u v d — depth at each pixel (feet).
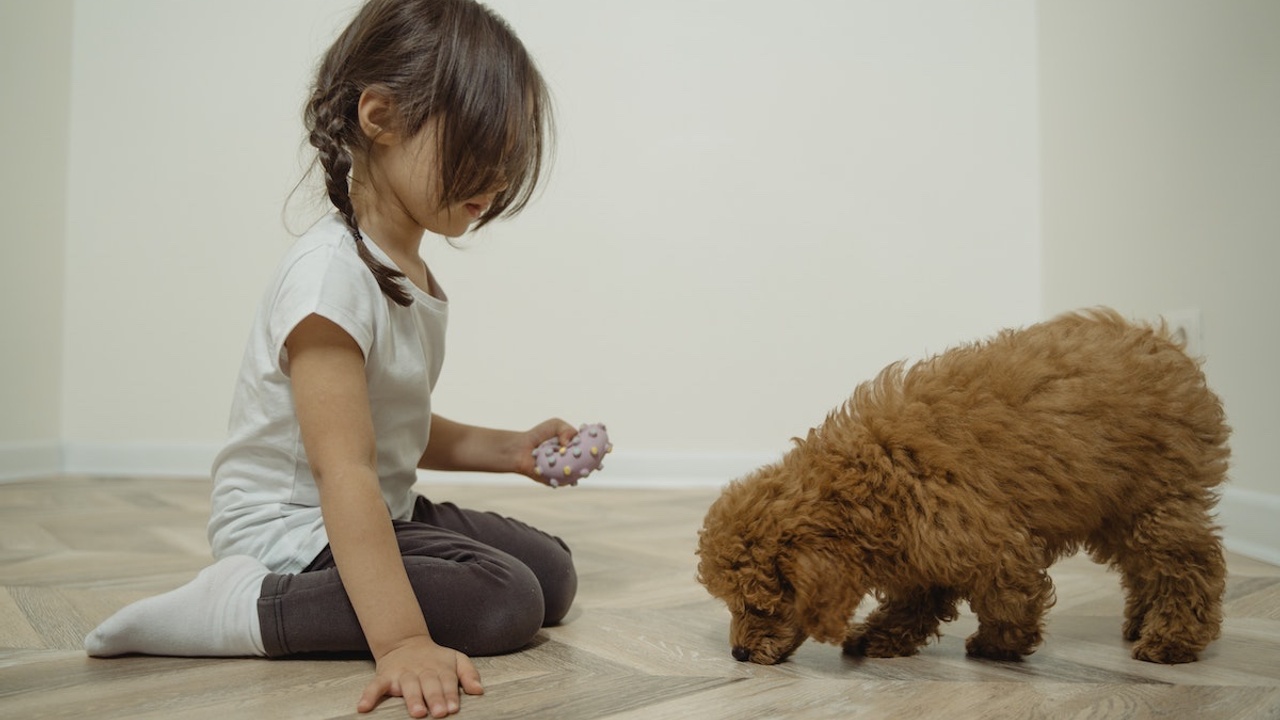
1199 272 5.68
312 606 3.03
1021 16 8.67
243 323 9.73
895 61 8.82
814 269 8.90
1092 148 7.40
